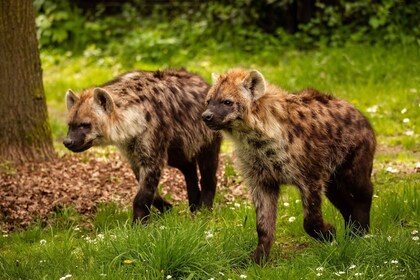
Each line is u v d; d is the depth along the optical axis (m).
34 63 15.61
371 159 10.38
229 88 9.63
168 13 28.17
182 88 12.22
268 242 9.86
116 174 14.73
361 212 10.37
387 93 19.00
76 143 11.28
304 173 9.86
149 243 9.61
